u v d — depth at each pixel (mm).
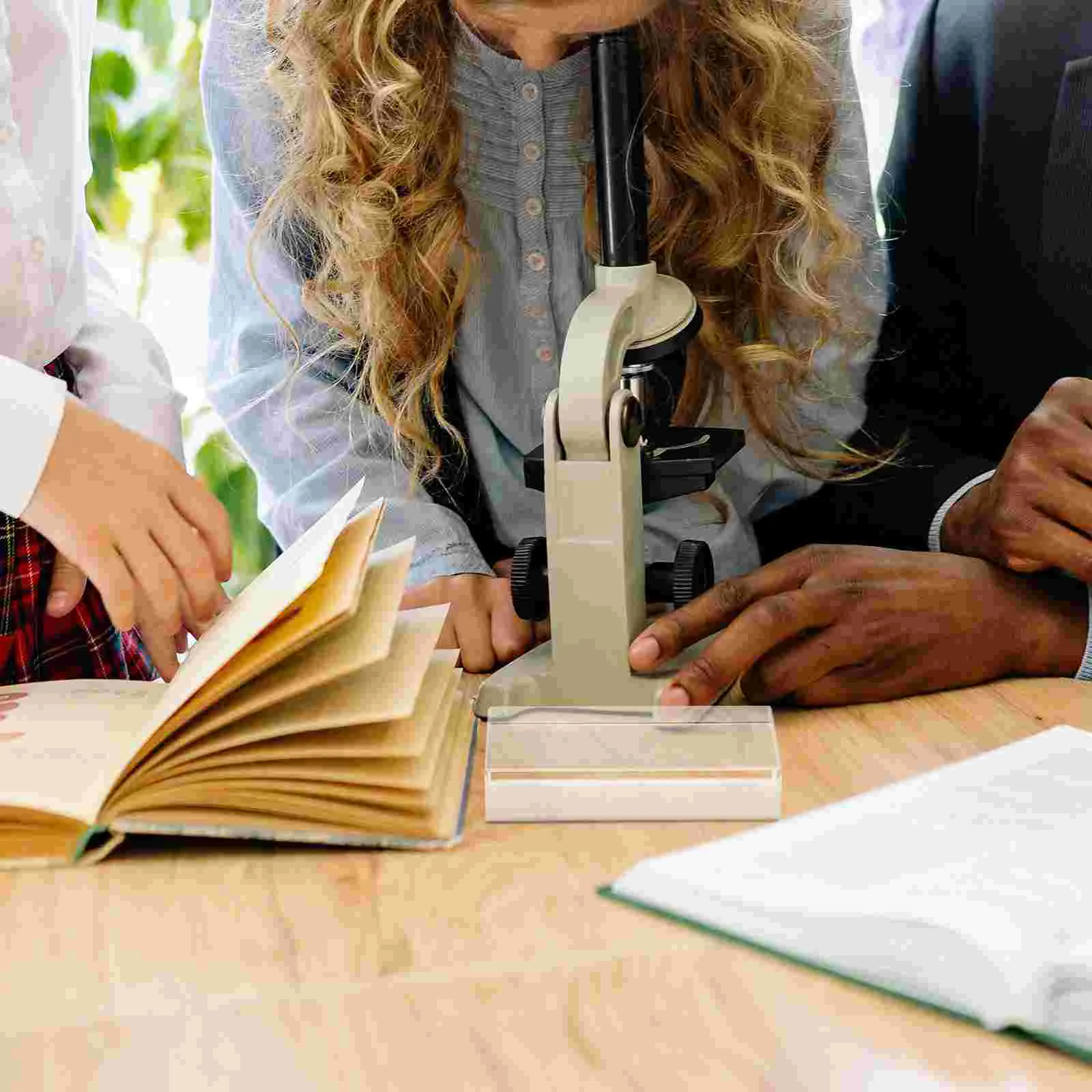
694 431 1007
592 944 651
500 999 608
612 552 920
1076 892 606
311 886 728
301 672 784
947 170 1390
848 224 1250
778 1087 539
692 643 947
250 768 775
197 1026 601
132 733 848
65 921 701
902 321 1414
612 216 927
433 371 1172
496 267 1196
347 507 860
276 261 1215
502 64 1127
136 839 793
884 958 594
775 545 1383
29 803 751
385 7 1073
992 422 1396
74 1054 584
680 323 946
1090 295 1302
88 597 1220
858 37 1686
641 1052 566
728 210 1184
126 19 2043
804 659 936
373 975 635
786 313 1233
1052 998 557
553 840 770
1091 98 1248
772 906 630
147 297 2250
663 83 1152
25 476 887
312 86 1133
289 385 1214
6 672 1152
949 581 979
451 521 1168
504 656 1084
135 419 1130
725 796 784
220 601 971
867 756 874
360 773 767
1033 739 807
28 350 1071
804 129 1165
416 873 737
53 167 1092
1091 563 965
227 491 2184
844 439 1303
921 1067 546
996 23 1304
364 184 1140
